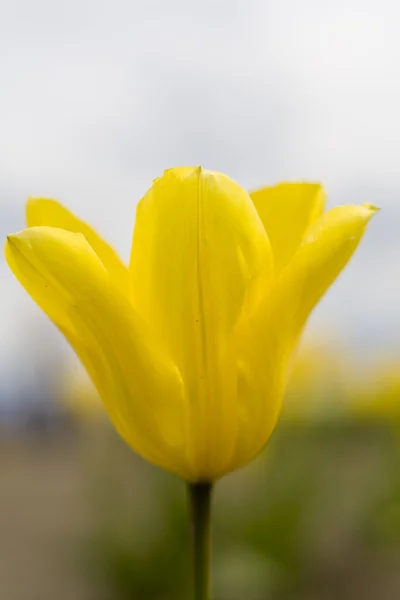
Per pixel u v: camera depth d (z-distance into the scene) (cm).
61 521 143
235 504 93
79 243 25
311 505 99
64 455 269
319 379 112
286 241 27
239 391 26
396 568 106
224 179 25
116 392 26
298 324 26
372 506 109
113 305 25
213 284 25
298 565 94
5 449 292
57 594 102
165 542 85
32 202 27
